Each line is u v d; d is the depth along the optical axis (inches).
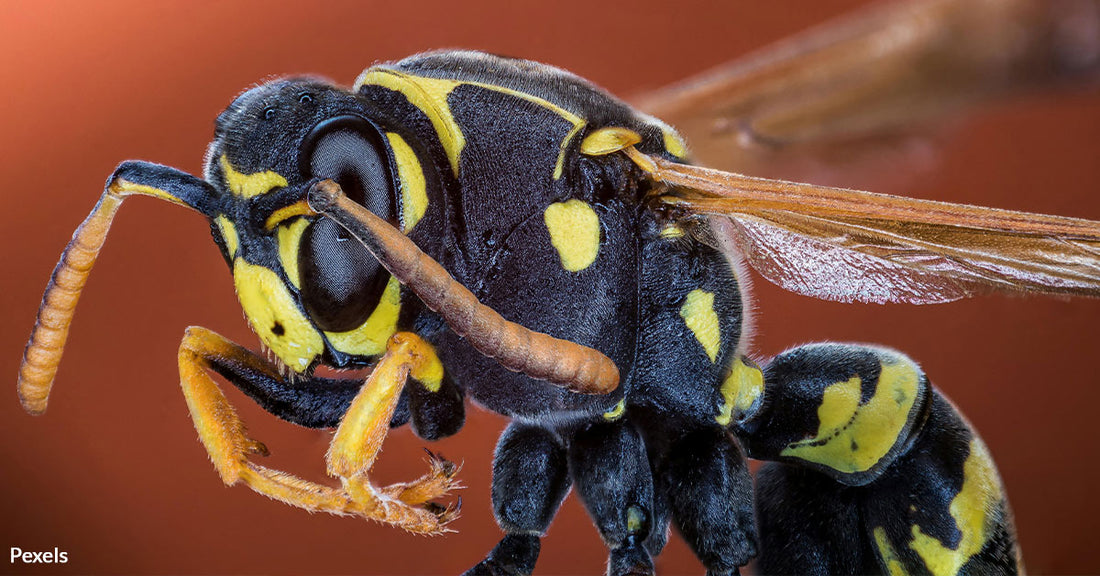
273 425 1.9
